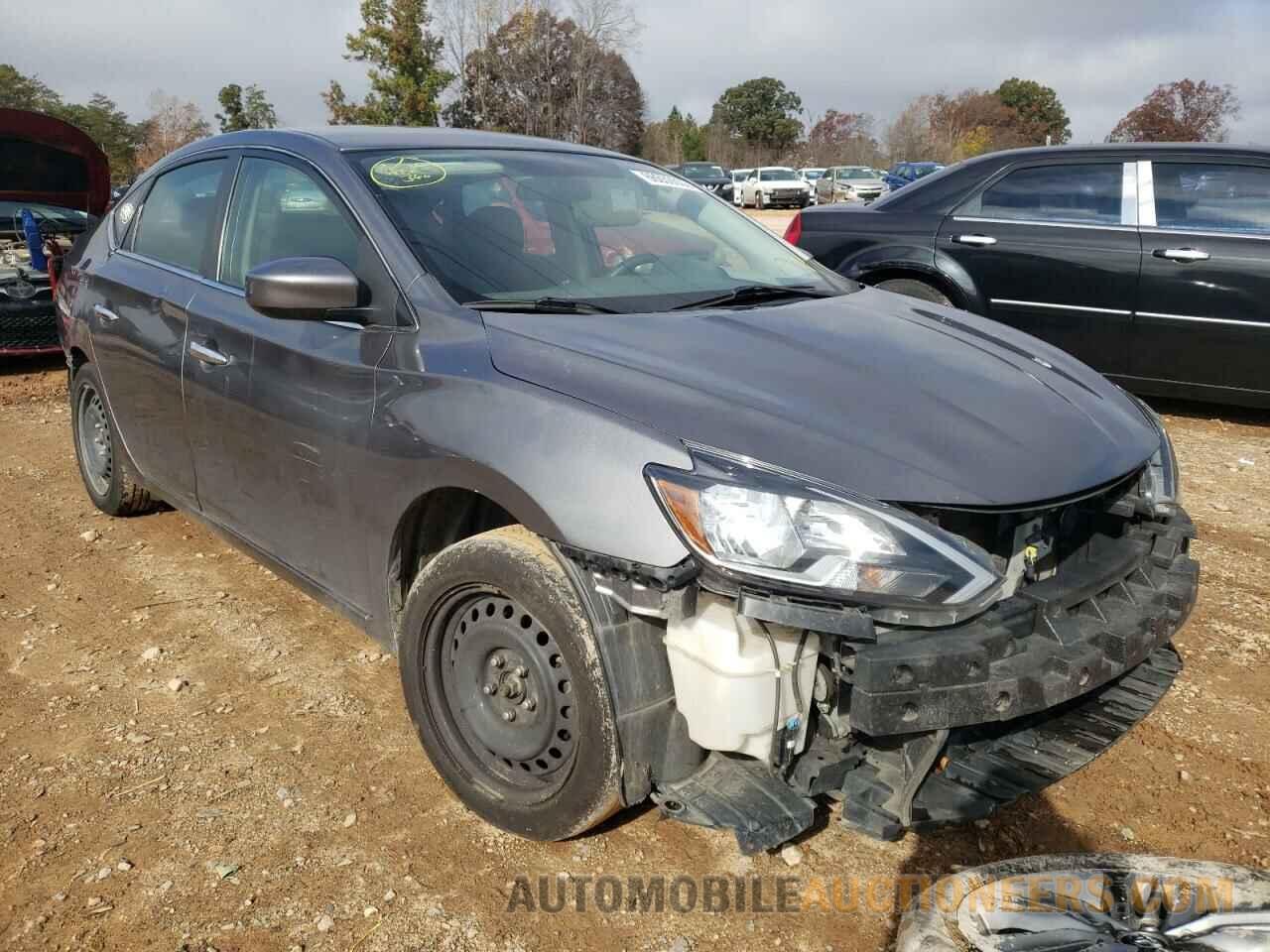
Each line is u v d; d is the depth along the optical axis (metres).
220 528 3.71
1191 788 2.84
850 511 2.11
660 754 2.33
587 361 2.52
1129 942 2.11
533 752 2.51
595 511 2.25
